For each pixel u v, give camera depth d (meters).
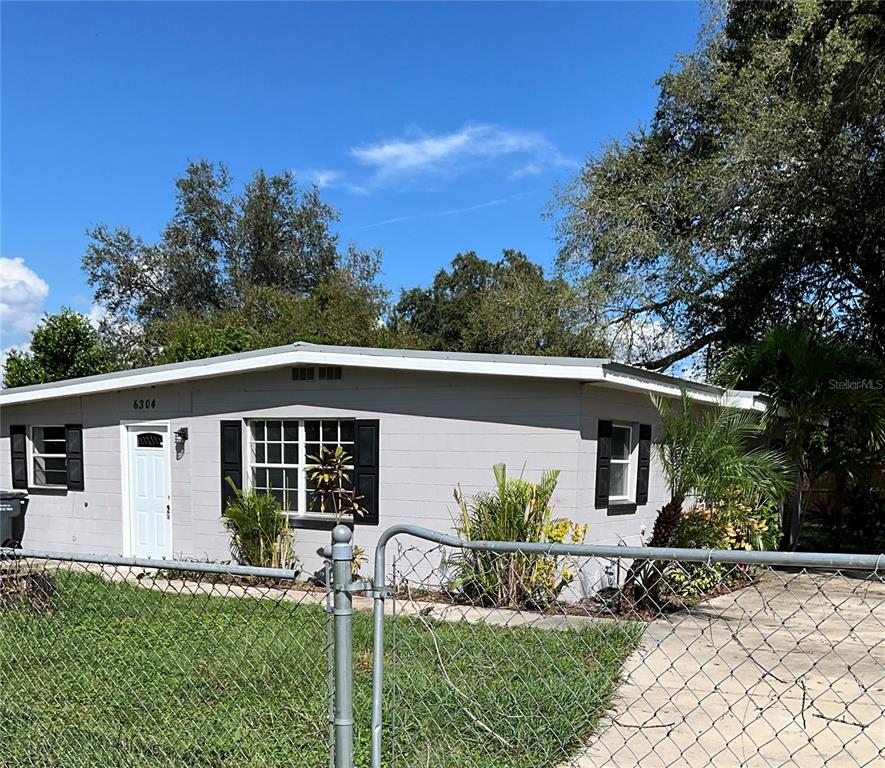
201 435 10.67
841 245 15.07
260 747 3.78
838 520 15.54
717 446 8.06
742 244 16.47
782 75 15.26
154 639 5.61
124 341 34.00
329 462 9.54
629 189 18.78
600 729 4.13
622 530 9.50
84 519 11.83
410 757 3.56
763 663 5.68
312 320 26.77
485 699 4.13
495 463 8.73
